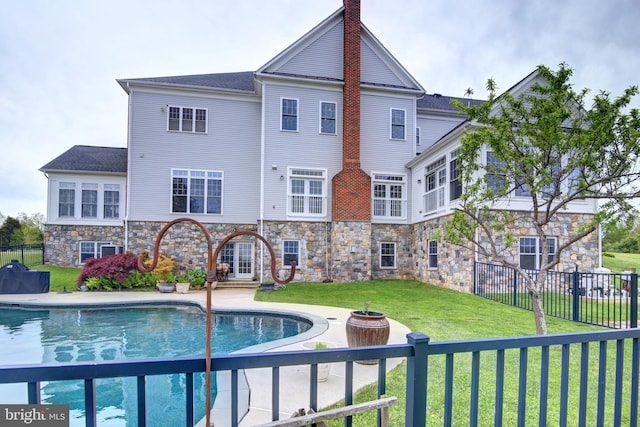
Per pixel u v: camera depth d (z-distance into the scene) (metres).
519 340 1.82
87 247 16.48
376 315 4.88
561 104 5.80
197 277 12.73
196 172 14.45
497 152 6.03
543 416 1.91
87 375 1.25
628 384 3.90
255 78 14.18
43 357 5.92
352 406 1.57
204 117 14.65
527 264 10.88
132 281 12.50
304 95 14.48
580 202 11.28
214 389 4.28
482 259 10.55
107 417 3.74
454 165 11.59
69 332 7.55
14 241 28.45
